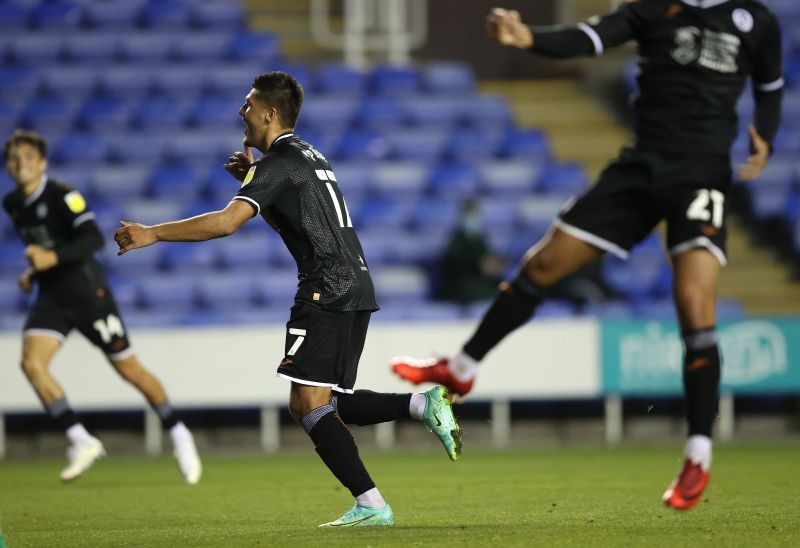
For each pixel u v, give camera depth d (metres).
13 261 53.09
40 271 28.48
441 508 22.31
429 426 18.28
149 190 57.19
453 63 69.44
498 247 56.41
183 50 64.62
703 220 16.50
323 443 18.30
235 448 47.28
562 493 25.58
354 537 16.95
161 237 17.02
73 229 28.52
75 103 60.72
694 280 16.52
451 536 16.88
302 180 18.19
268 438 46.31
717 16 16.80
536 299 17.12
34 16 65.44
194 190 57.38
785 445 43.34
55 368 43.97
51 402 28.59
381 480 30.28
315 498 25.55
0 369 43.84
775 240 59.38
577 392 45.81
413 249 55.28
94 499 26.11
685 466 16.36
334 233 18.33
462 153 61.00
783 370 46.56
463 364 17.36
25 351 28.50
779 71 17.59
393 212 56.50
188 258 54.00
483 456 39.97
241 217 17.53
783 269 57.81
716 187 16.73
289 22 69.62
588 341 45.78
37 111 60.16
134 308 52.03
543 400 48.84
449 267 52.00
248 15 69.44
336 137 60.00
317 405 18.31
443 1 69.06
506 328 17.14
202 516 21.75
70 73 62.19
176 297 52.25
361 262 18.59
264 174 17.89
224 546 16.36
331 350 18.14
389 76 64.19
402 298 53.50
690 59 16.72
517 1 68.31
